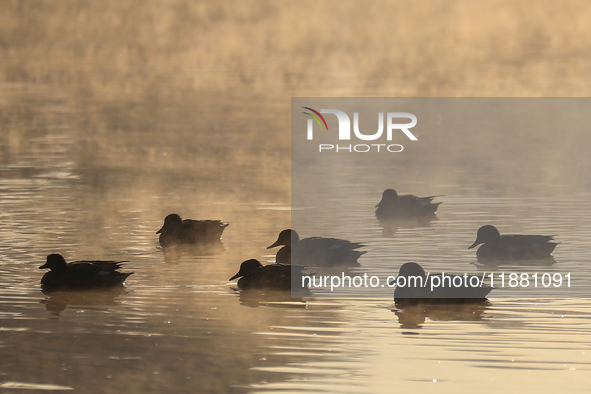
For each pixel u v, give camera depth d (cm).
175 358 3150
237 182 7062
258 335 3419
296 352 3222
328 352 3228
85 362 3103
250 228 5466
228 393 2831
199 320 3619
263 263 4641
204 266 4578
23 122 10238
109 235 5203
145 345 3288
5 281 4197
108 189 6688
